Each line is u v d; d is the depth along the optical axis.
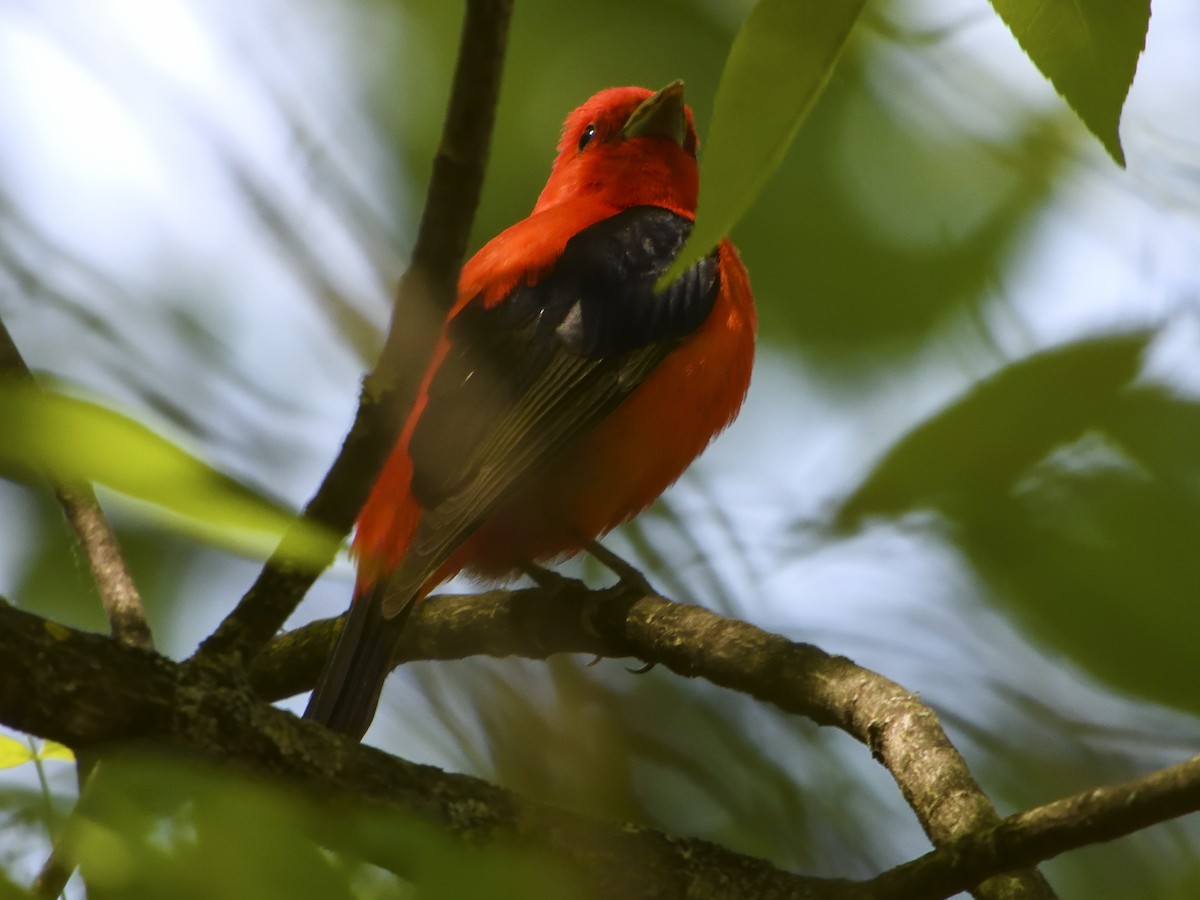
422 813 5.84
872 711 8.00
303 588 5.91
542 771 9.51
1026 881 6.46
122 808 3.20
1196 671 7.96
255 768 5.68
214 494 2.63
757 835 10.99
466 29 5.20
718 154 4.21
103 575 7.18
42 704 5.43
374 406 5.52
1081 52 4.20
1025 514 8.30
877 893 5.64
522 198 14.08
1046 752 11.34
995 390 8.48
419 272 5.53
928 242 12.52
